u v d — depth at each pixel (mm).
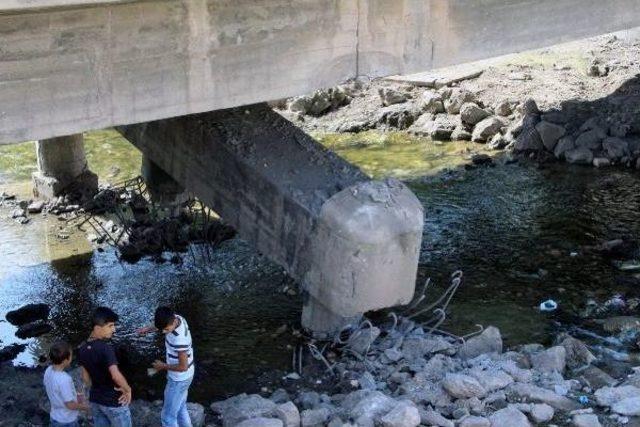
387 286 11695
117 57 10312
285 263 12648
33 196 17141
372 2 11898
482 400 10797
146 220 16000
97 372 8898
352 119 20797
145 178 16609
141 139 15633
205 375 11875
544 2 14000
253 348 12492
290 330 12914
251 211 13070
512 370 11375
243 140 13289
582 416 10398
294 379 11766
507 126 19703
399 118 20469
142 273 14484
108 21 10102
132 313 13352
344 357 12086
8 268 14555
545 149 18859
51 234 15711
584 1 14570
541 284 14062
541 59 22891
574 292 13844
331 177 12523
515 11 13648
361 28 11953
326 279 11891
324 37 11695
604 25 15023
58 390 8953
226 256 14969
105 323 8898
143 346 12531
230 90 11242
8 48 9617
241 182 13086
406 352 12055
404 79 21703
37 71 9875
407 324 12734
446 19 12766
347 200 11594
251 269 14578
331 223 11555
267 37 11258
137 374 11938
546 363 11664
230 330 12930
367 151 19328
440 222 16031
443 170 18281
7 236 15594
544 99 20391
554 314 13266
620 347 12391
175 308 13500
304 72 11727
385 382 11508
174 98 10867
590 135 18703
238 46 11086
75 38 9969
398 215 11523
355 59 12102
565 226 15875
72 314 13352
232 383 11711
